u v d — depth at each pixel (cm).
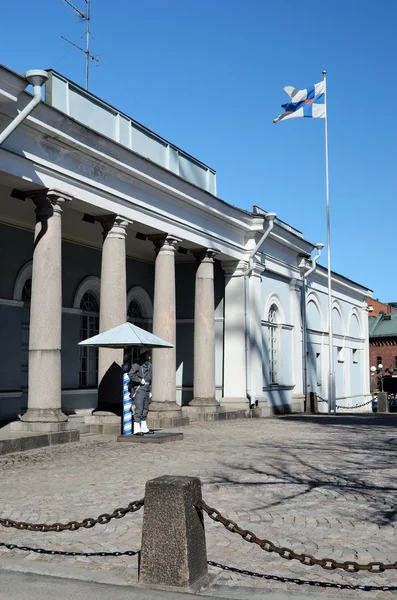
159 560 516
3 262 1833
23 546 628
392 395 5234
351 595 499
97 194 1591
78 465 1112
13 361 1844
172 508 520
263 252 2527
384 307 8000
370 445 1408
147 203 1798
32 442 1298
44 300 1406
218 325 2419
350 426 1942
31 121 1346
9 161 1328
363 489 895
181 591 506
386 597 496
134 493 859
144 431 1512
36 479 973
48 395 1390
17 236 1884
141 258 2477
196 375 2142
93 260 2188
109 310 1633
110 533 675
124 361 1501
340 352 3803
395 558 587
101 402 1642
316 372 3269
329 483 939
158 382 1894
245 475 1005
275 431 1752
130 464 1123
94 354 2203
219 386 2397
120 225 1677
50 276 1416
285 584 526
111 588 513
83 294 2134
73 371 2072
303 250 2895
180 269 2534
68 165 1492
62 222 1916
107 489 889
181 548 513
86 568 562
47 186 1423
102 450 1305
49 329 1401
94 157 1554
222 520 517
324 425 1983
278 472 1033
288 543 634
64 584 521
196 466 1097
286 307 2817
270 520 722
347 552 605
